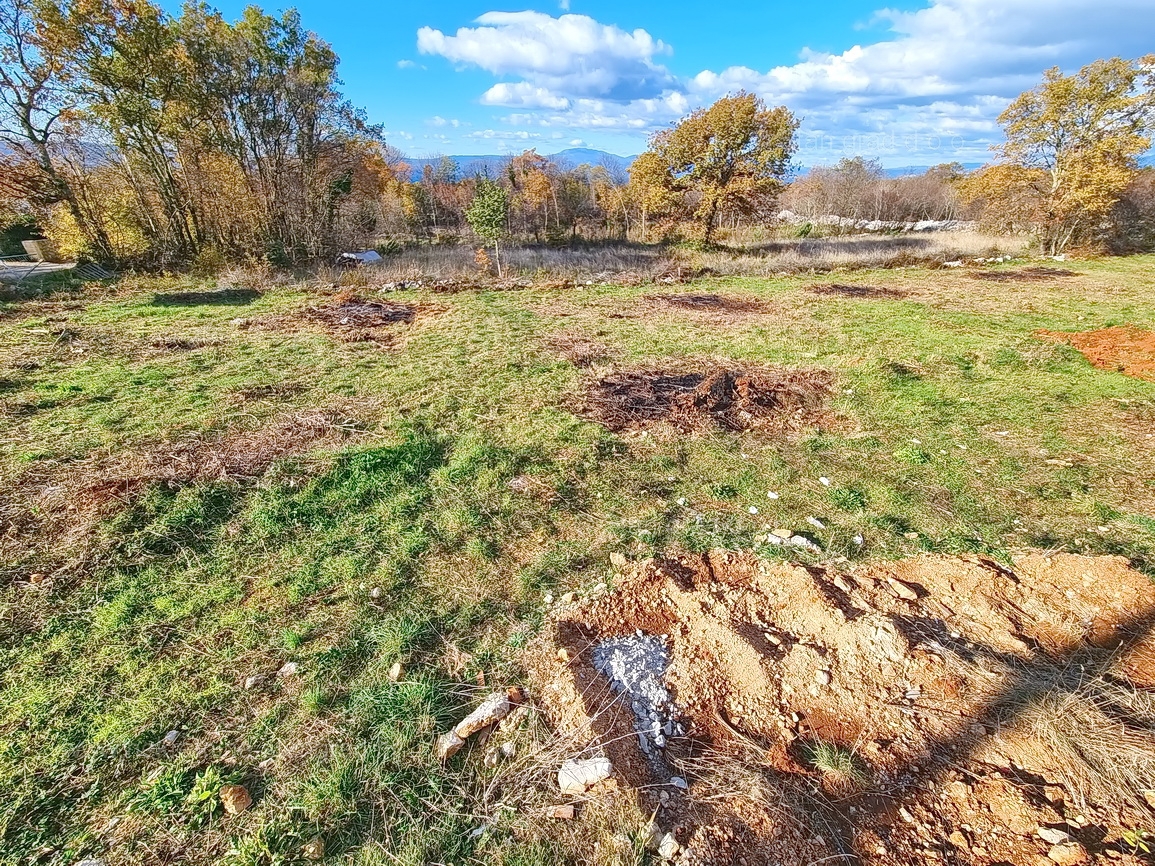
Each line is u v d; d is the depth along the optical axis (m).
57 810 1.82
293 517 3.43
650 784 1.90
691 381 6.07
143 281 12.24
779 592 2.84
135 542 3.10
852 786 1.90
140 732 2.07
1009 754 2.00
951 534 3.38
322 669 2.37
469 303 10.44
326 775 1.92
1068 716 2.09
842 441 4.67
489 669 2.40
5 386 5.53
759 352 7.18
